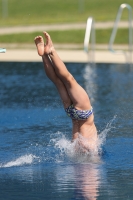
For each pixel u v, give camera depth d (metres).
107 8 110.88
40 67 45.47
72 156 18.50
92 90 33.53
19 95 32.00
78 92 18.47
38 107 28.23
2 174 16.22
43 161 17.80
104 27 76.12
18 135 21.77
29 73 41.94
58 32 74.00
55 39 71.75
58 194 14.16
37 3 118.75
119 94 31.92
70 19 91.94
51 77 18.58
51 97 31.30
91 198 13.80
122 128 22.84
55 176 15.95
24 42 70.75
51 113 26.61
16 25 86.44
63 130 22.59
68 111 18.81
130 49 53.94
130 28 53.31
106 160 17.94
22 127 23.41
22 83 36.84
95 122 24.05
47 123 24.23
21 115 26.14
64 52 58.81
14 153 18.81
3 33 75.62
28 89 34.25
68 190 14.51
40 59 52.50
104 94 32.00
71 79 18.38
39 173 16.30
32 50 61.56
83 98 18.55
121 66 46.19
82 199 13.71
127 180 15.43
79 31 74.00
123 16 91.75
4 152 18.95
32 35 73.31
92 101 29.67
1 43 70.50
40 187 14.80
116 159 18.05
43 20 94.25
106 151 19.09
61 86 18.66
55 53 18.11
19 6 117.31
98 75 40.62
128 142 20.33
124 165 17.23
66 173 16.30
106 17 90.94
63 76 18.23
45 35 18.00
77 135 19.09
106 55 54.88
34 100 30.39
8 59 52.75
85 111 18.61
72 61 50.62
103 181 15.38
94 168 16.91
